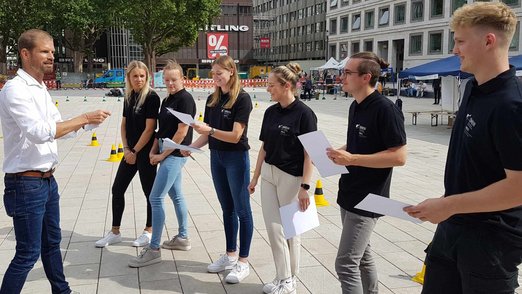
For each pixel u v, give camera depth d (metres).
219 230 5.51
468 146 2.12
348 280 2.99
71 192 7.16
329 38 65.94
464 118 2.21
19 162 3.14
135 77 4.62
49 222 3.46
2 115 3.11
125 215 6.04
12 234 5.29
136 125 4.73
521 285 4.07
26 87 3.09
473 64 2.07
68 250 4.84
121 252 4.80
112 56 64.44
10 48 52.47
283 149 3.68
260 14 97.00
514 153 1.91
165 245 4.88
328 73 43.31
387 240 5.26
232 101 3.97
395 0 51.53
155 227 4.44
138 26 45.00
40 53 3.15
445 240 2.28
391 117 2.87
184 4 44.00
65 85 47.00
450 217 2.26
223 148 4.02
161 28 46.12
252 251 4.88
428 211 2.12
